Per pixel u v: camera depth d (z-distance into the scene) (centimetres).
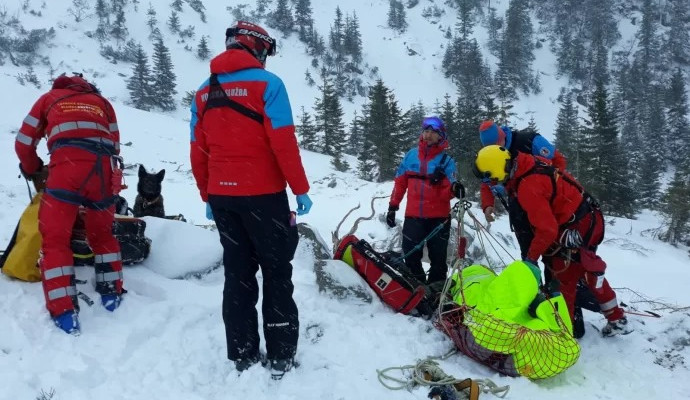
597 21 13688
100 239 376
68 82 377
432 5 14150
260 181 292
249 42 303
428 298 431
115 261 380
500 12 14562
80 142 355
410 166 476
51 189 348
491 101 4306
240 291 311
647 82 11294
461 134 4047
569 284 403
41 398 263
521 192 375
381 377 323
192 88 9088
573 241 385
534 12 14600
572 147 3988
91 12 10050
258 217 295
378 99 4084
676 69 12425
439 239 471
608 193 3681
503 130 451
